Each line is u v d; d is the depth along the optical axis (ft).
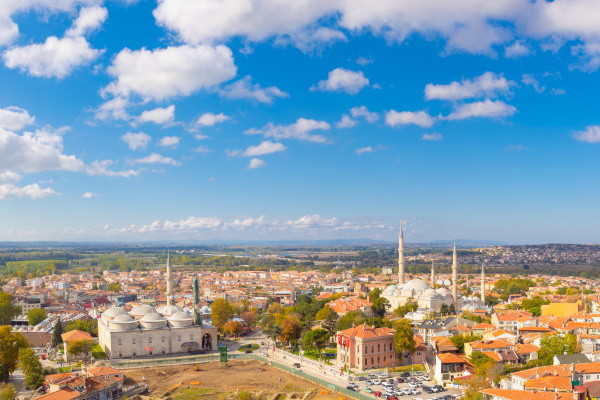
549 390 617.62
